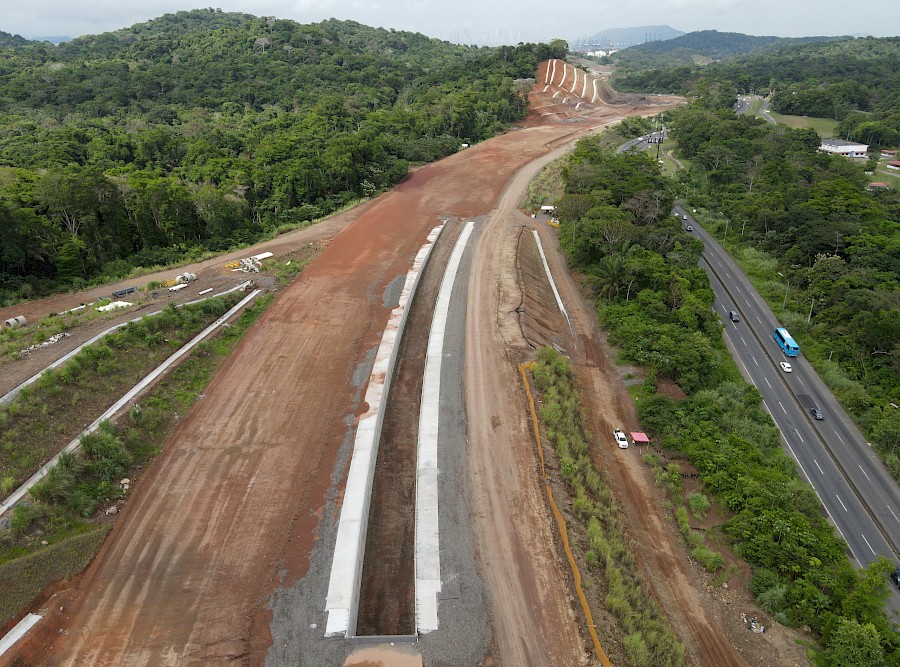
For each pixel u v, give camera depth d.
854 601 32.16
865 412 51.00
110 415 36.47
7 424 32.75
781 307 69.25
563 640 25.97
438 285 61.25
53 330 45.62
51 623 25.05
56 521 28.97
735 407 49.78
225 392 41.72
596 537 32.56
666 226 75.94
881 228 79.81
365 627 26.75
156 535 29.81
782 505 38.28
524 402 42.72
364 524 31.42
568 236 74.69
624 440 43.97
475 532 31.31
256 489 33.25
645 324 57.03
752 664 29.94
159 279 61.06
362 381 43.78
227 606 26.48
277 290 57.59
